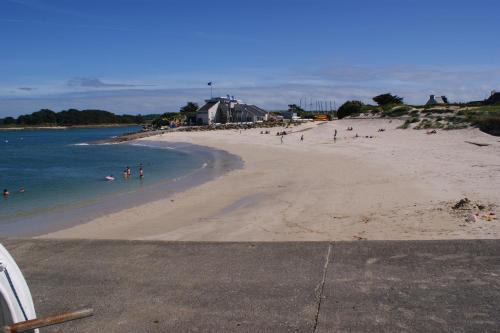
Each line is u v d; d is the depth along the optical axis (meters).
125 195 20.12
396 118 51.59
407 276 3.81
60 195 21.22
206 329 3.17
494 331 2.96
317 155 32.44
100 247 4.95
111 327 3.27
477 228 9.09
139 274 4.15
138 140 69.25
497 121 37.25
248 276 3.98
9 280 2.18
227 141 54.75
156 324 3.27
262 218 13.09
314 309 3.35
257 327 3.16
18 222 15.47
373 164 24.17
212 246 4.81
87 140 82.44
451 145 32.03
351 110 70.25
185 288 3.81
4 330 2.04
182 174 27.42
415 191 14.98
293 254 4.43
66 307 3.58
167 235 11.88
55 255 4.75
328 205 14.05
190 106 116.56
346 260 4.21
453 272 3.84
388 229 10.00
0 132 152.00
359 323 3.14
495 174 16.97
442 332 2.98
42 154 50.12
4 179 28.14
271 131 65.69
